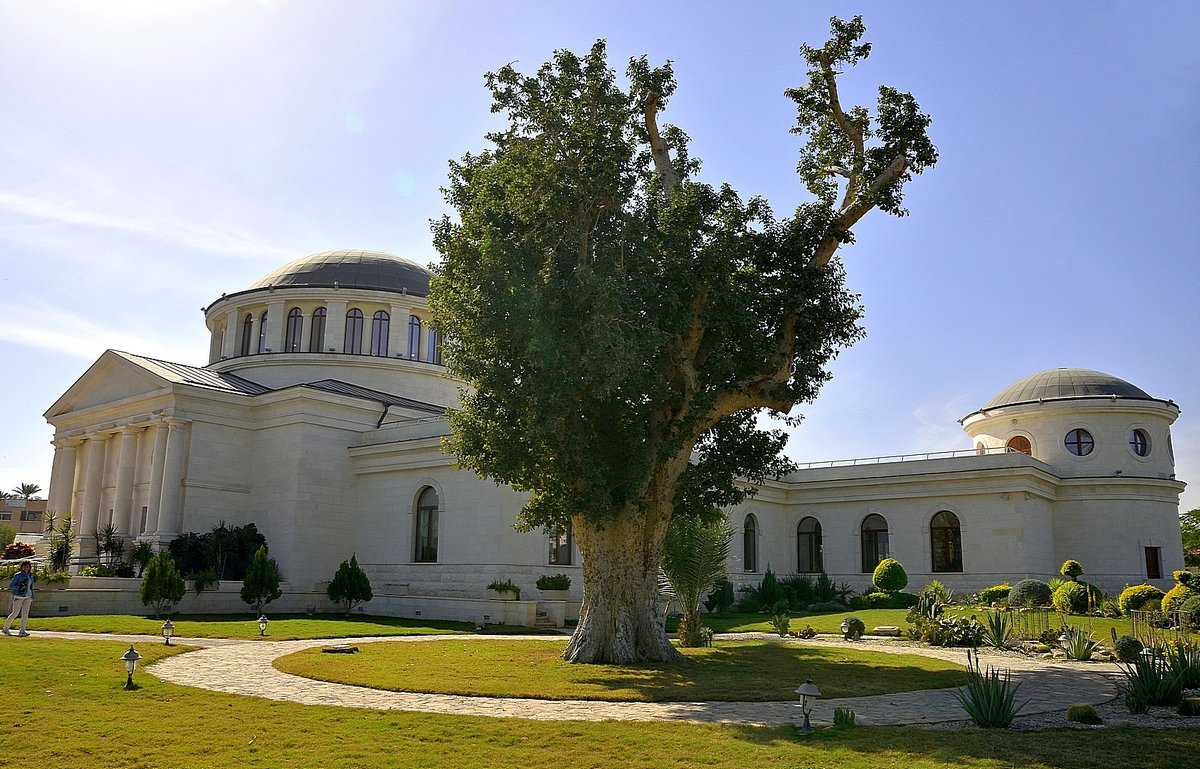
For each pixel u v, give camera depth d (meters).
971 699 15.07
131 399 44.19
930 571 49.19
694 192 21.38
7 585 33.62
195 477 41.97
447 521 39.97
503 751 11.55
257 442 44.22
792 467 25.41
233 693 15.75
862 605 44.97
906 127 23.45
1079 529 50.62
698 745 11.91
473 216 20.69
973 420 57.66
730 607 45.25
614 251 21.48
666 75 22.77
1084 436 52.56
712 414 23.09
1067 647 24.91
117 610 33.94
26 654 19.25
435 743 11.95
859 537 52.03
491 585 36.03
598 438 21.97
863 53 23.75
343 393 44.53
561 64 20.73
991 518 47.59
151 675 17.53
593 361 18.81
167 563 32.75
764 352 22.39
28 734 12.15
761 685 18.06
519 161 20.73
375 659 21.09
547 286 19.81
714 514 25.09
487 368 20.75
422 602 36.50
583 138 20.34
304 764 10.81
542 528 39.44
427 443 40.78
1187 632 29.38
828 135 24.97
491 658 21.88
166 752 11.34
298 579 40.91
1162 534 50.84
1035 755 11.27
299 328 51.94
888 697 17.00
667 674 19.48
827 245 23.59
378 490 43.06
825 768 10.64
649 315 20.84
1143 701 15.19
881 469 51.91
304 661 20.17
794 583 49.03
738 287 22.69
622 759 11.17
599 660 21.52
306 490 41.94
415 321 53.75
